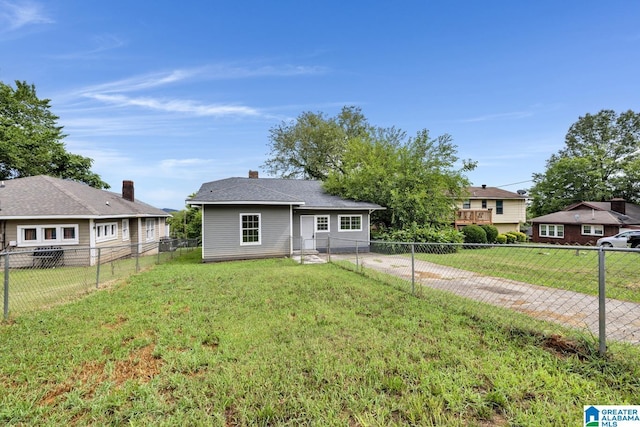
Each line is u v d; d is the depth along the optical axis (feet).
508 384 8.30
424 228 54.03
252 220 43.60
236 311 15.96
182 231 100.27
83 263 40.19
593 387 8.05
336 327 13.29
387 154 60.59
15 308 17.03
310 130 86.74
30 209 39.45
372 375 8.98
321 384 8.68
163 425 7.03
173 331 13.04
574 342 10.55
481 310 15.12
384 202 57.11
